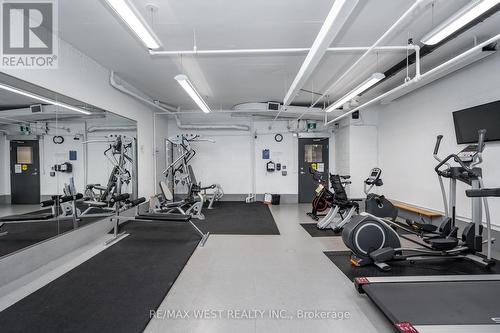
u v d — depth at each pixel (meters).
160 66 4.11
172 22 2.85
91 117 4.16
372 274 2.69
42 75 2.92
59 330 1.78
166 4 2.52
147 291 2.32
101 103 4.05
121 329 1.79
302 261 3.07
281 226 4.79
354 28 3.02
